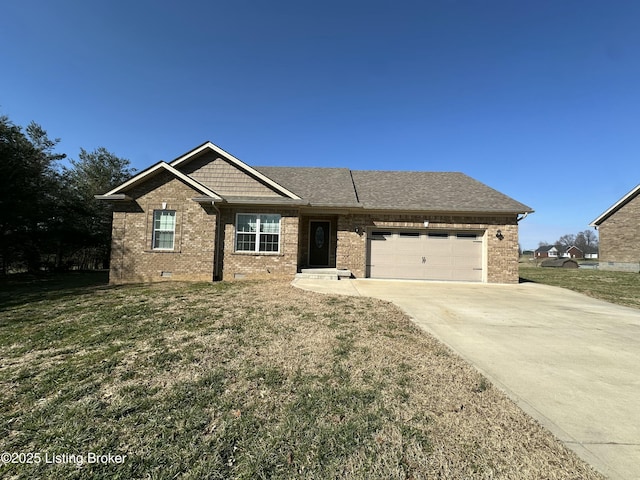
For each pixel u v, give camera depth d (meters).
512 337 5.59
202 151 12.94
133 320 6.10
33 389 3.46
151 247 11.95
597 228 24.11
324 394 3.35
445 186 15.59
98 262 27.05
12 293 9.34
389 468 2.29
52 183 18.45
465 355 4.65
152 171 11.78
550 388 3.62
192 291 9.23
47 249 18.61
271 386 3.53
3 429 2.76
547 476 2.22
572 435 2.73
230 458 2.39
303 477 2.21
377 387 3.53
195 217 12.02
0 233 15.73
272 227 12.66
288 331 5.48
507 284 13.12
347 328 5.76
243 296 8.45
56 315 6.53
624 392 3.55
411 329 5.87
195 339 5.04
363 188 15.30
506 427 2.82
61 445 2.55
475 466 2.31
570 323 6.66
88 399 3.24
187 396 3.29
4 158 14.59
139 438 2.63
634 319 7.12
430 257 13.68
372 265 13.72
